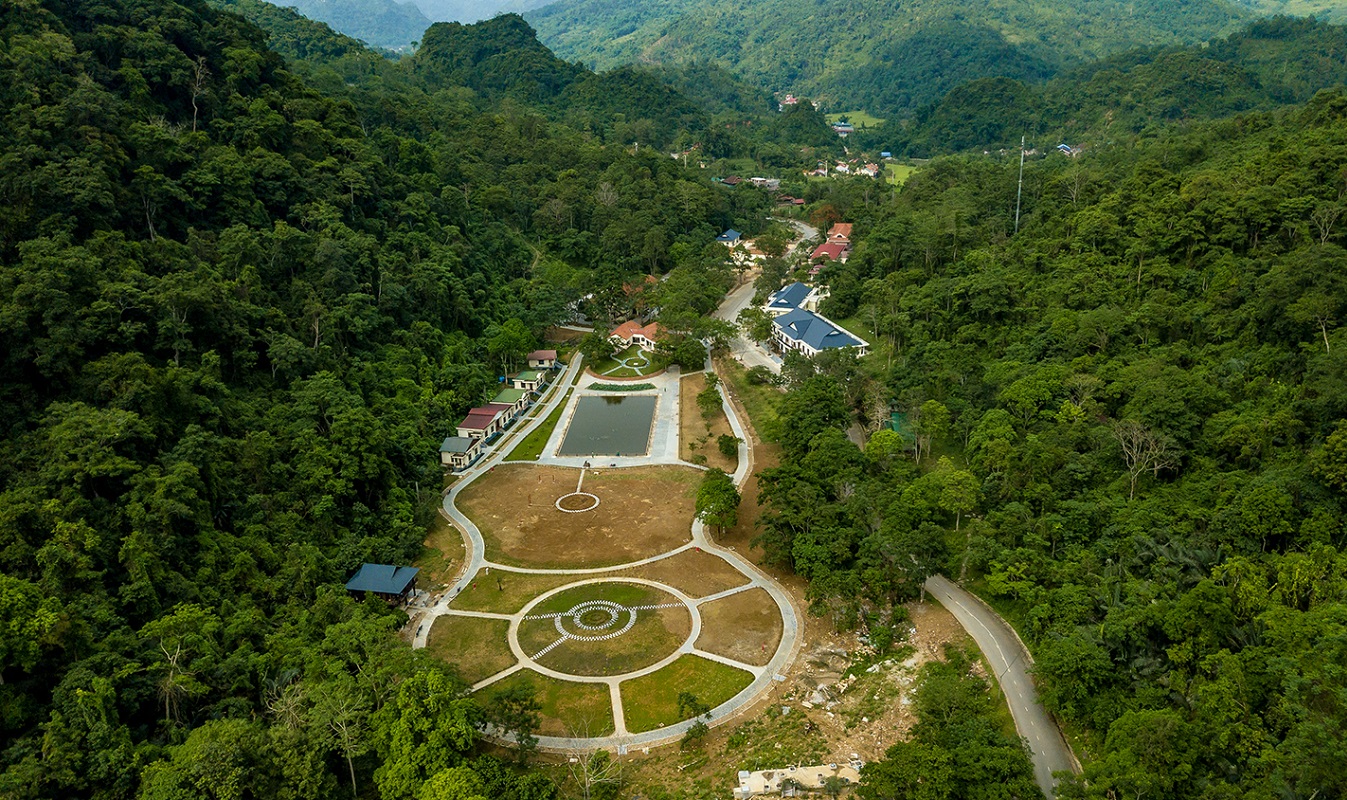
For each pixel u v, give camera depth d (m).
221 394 112.00
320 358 131.75
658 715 82.94
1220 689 64.75
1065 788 61.44
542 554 113.44
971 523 102.38
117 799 64.88
